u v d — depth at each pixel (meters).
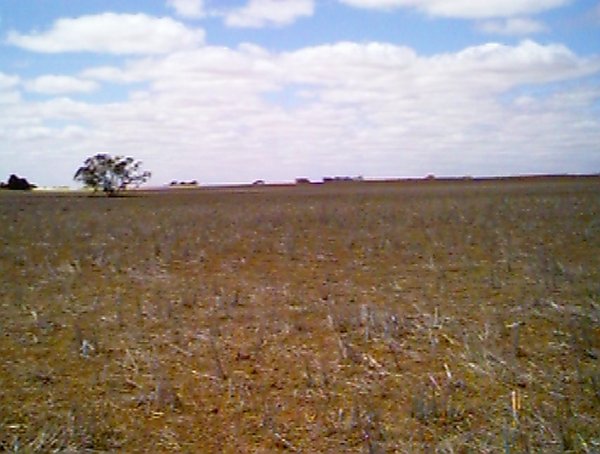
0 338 9.09
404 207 34.97
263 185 149.12
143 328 9.52
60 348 8.65
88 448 5.92
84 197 66.06
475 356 7.99
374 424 6.27
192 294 11.74
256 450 5.89
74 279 13.40
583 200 37.09
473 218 25.92
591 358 7.90
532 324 9.30
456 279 12.79
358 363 7.93
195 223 25.95
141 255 16.58
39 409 6.72
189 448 5.95
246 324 9.68
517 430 6.07
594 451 5.67
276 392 7.11
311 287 12.35
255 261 15.66
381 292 11.75
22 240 20.00
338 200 47.84
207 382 7.42
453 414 6.43
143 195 73.12
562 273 12.92
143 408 6.76
